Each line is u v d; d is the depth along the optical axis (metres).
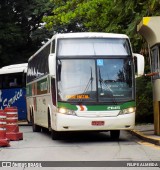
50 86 16.94
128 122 15.84
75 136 18.91
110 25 23.50
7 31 38.75
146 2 20.30
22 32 40.53
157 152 13.05
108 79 15.96
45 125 18.88
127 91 16.02
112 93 15.87
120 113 15.81
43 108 19.22
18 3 39.97
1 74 29.75
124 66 16.19
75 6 27.31
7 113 17.55
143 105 22.12
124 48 16.41
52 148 14.63
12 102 29.25
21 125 29.53
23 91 28.91
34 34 40.53
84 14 26.20
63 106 15.66
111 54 16.22
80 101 15.67
